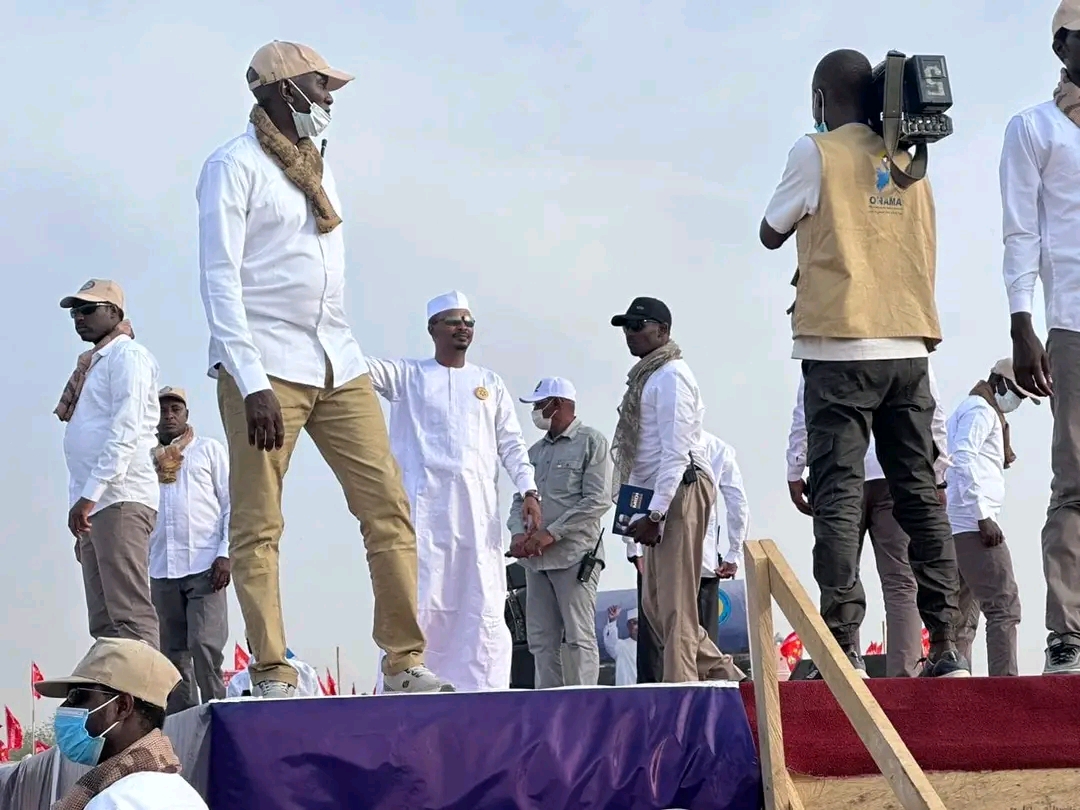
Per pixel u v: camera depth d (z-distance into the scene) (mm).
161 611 7742
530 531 6680
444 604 6457
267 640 4238
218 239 4336
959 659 4746
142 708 3678
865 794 4020
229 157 4414
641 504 6223
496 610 6555
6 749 13172
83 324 6414
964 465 6902
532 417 7445
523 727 4004
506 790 3943
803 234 4848
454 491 6516
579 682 7062
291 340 4473
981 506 6816
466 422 6602
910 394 4820
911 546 4848
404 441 6594
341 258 4633
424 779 3906
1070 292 4656
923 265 4852
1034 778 4078
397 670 4508
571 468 7262
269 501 4355
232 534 4344
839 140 4832
